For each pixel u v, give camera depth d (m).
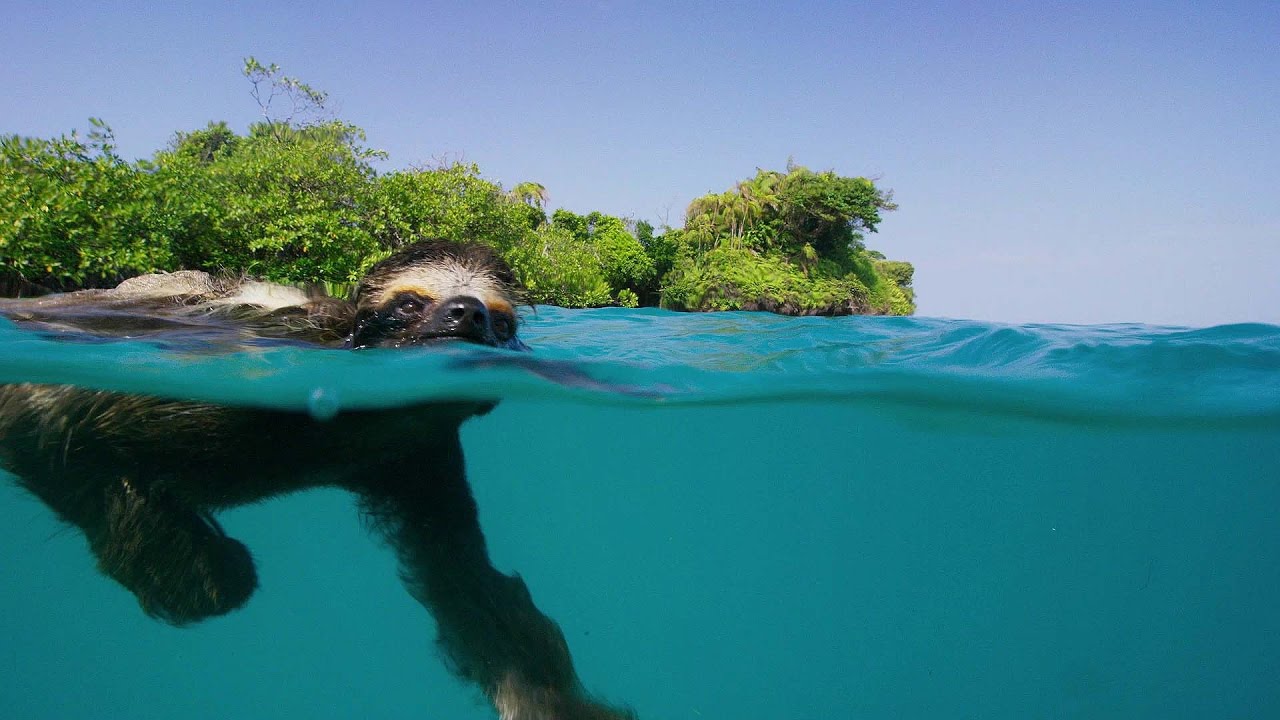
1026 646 1.31
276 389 0.46
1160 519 1.24
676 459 0.99
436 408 0.50
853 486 1.15
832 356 0.76
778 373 0.64
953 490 1.17
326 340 0.59
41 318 0.63
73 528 0.53
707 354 0.81
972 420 0.72
